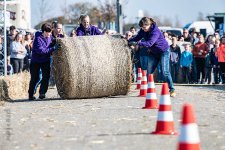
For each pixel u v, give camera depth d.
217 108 14.95
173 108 14.80
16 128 11.73
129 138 10.05
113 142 9.67
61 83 17.78
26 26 49.16
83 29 19.00
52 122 12.41
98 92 17.89
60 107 15.52
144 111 14.08
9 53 25.55
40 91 18.92
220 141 9.77
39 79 19.55
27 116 13.70
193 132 7.92
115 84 17.97
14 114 14.20
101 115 13.38
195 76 29.34
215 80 28.91
